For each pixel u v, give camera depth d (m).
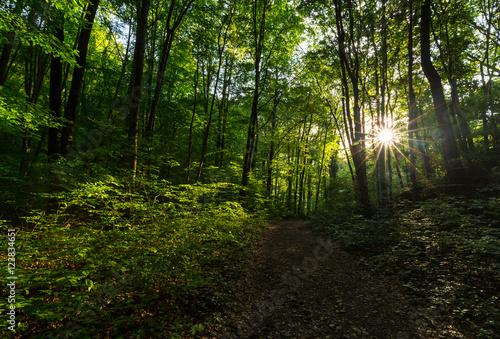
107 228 6.11
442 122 8.21
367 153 12.64
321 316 3.98
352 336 3.42
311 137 23.55
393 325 3.59
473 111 11.59
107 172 6.91
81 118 11.33
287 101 16.75
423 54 8.34
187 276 4.37
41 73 11.12
